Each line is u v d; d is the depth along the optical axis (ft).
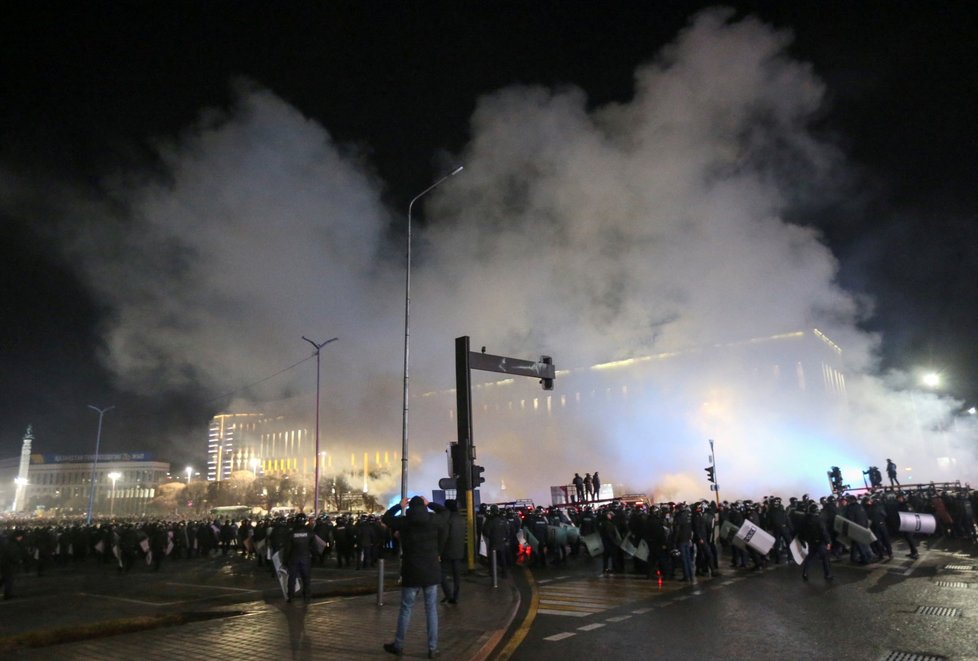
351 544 74.13
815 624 31.65
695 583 48.60
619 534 59.72
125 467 525.34
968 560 55.31
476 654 25.99
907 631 29.32
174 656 25.77
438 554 26.50
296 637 29.32
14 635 31.60
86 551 102.47
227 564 85.15
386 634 29.94
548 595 44.88
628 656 26.58
